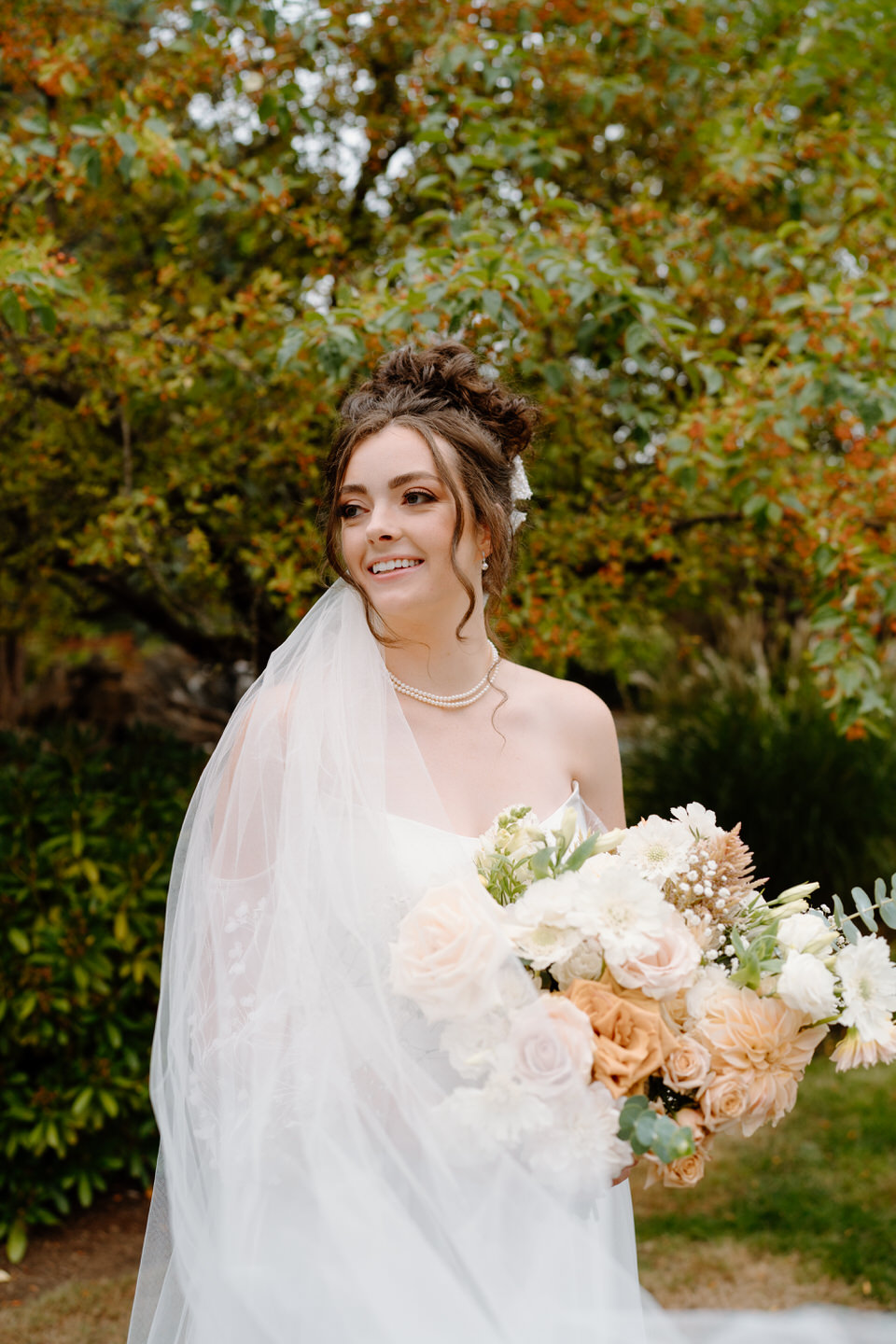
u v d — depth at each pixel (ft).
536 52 12.71
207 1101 5.04
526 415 6.36
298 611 12.01
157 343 10.98
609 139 14.74
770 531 13.01
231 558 13.66
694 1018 4.65
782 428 9.62
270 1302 4.47
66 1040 11.60
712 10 13.04
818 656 10.43
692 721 19.54
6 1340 9.59
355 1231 4.41
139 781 12.77
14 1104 11.38
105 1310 10.10
